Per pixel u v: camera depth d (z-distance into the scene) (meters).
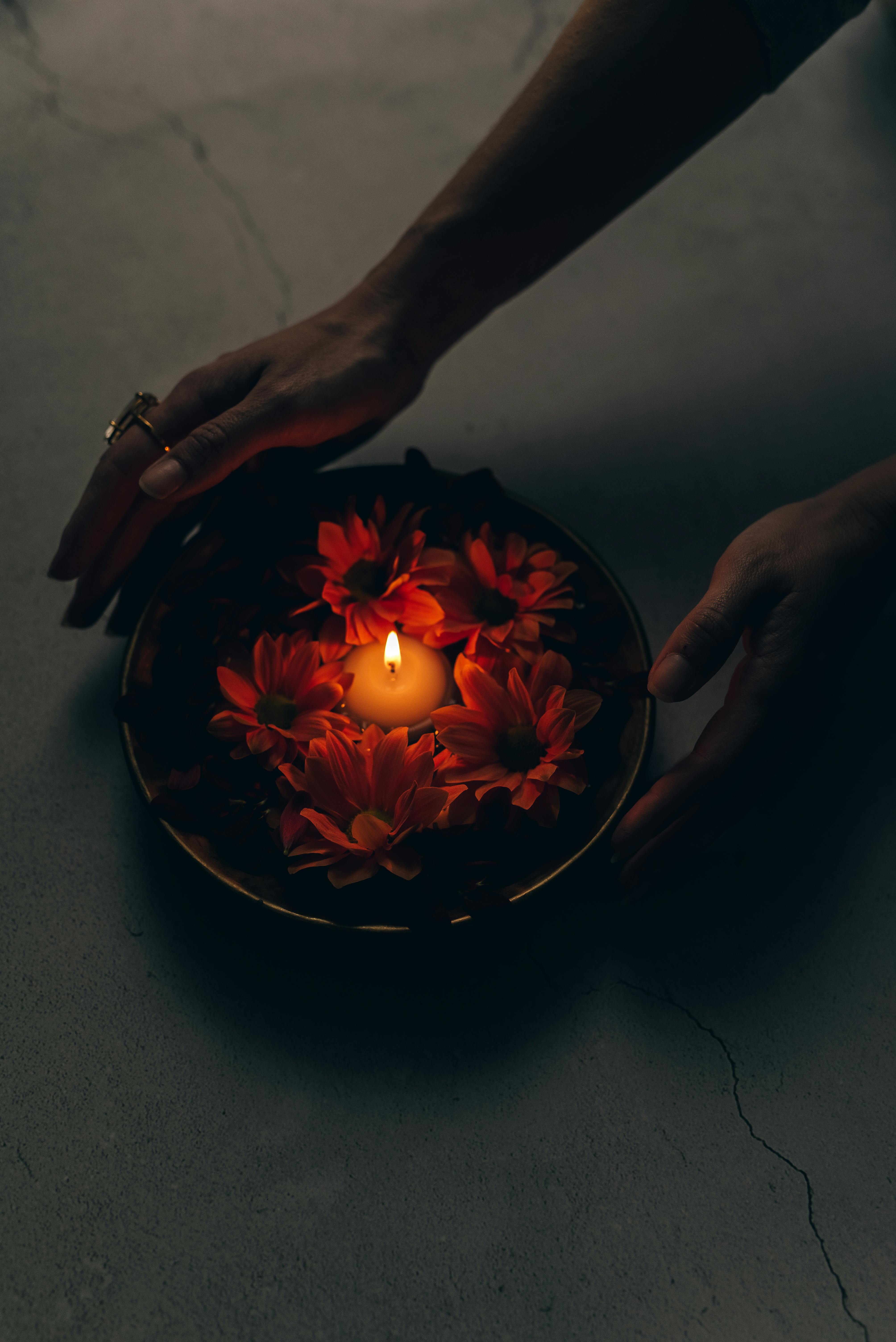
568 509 0.80
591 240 0.89
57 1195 0.64
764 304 0.87
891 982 0.68
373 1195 0.64
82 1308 0.62
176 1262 0.63
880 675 0.75
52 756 0.73
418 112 0.94
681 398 0.83
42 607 0.77
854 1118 0.66
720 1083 0.66
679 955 0.69
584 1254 0.63
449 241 0.72
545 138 0.71
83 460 0.81
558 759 0.64
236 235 0.89
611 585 0.69
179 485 0.66
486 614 0.69
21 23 0.97
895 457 0.68
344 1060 0.66
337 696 0.66
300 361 0.70
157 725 0.66
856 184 0.91
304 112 0.94
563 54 0.71
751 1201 0.64
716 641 0.64
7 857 0.71
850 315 0.86
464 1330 0.62
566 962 0.68
